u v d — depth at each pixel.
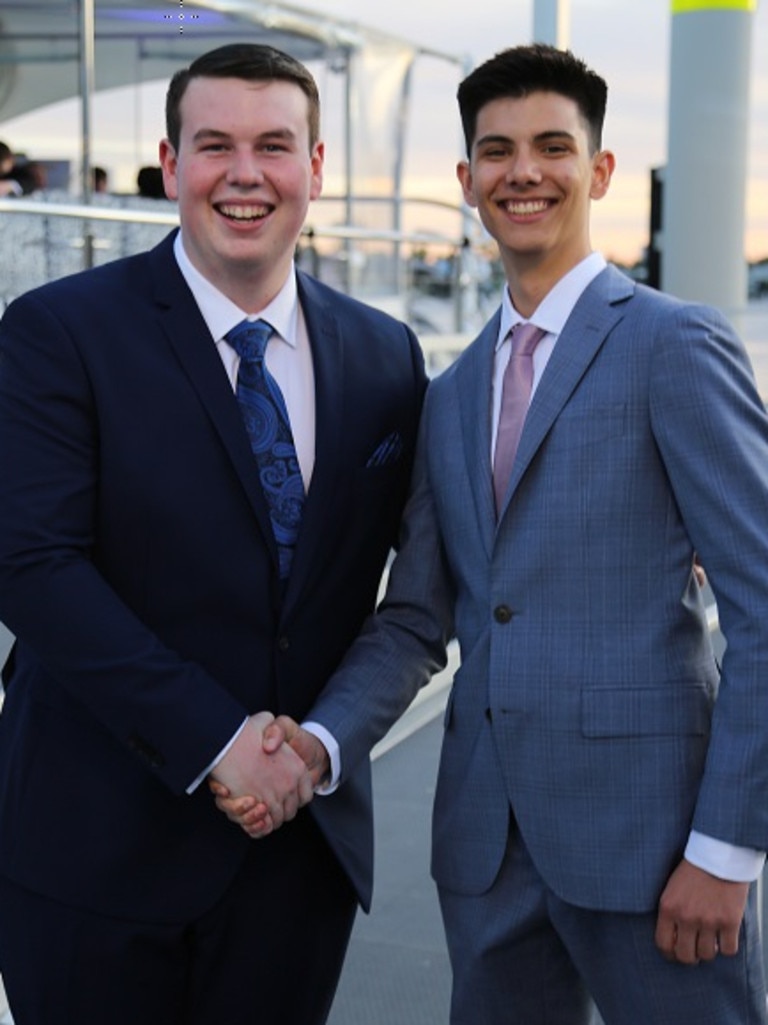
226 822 2.08
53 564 1.93
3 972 2.14
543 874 1.95
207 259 2.05
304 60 8.73
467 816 2.04
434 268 9.47
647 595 1.90
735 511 1.82
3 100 7.21
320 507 2.09
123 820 2.04
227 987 2.16
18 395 1.99
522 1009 2.08
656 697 1.89
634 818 1.89
